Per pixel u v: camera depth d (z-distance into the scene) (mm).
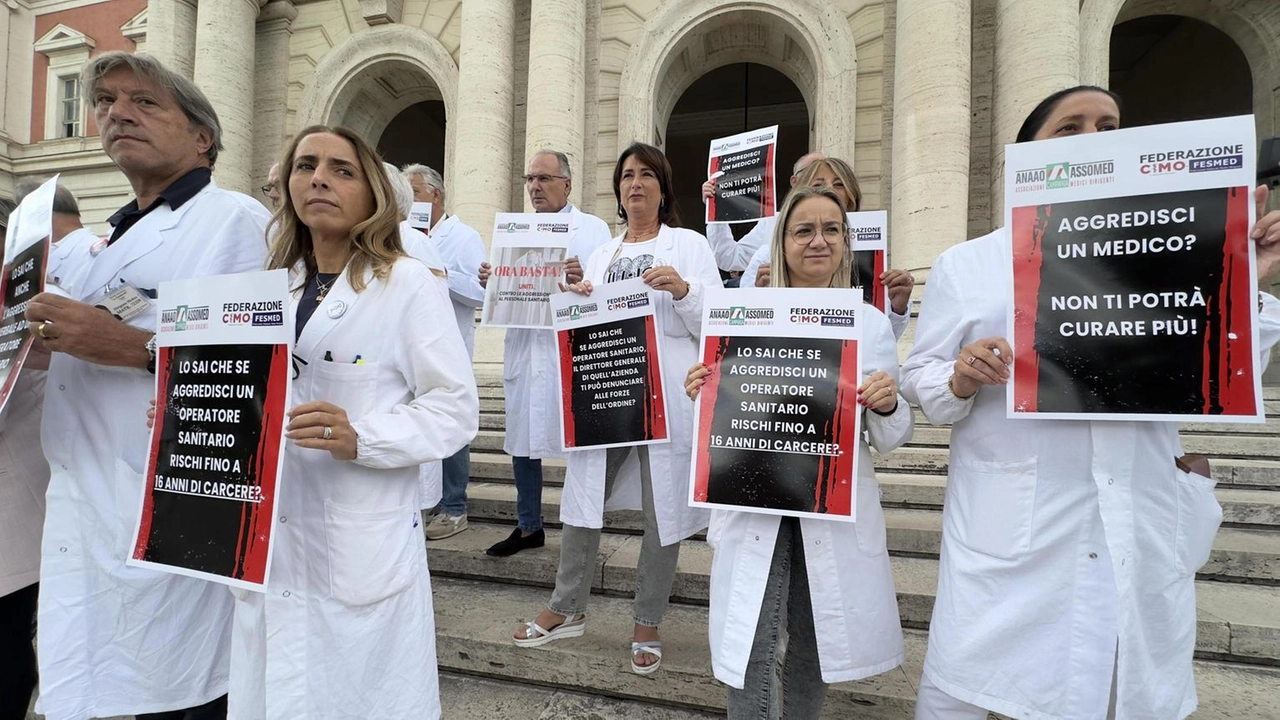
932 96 6789
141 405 1709
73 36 14656
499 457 4785
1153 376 1398
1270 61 8008
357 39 10305
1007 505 1543
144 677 1643
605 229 3537
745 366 1803
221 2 9961
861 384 1704
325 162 1527
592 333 2484
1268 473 3611
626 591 3045
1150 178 1424
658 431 2338
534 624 2549
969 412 1658
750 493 1722
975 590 1567
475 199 8312
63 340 1507
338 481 1452
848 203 2709
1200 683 2246
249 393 1424
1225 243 1361
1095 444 1456
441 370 1492
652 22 8625
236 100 10102
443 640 2615
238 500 1419
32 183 2379
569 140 8047
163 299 1539
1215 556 2877
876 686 2234
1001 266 1672
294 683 1409
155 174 1823
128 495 1666
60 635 1644
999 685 1506
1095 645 1425
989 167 7758
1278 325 1492
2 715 2010
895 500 3715
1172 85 11719
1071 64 6738
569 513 2523
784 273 1902
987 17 7840
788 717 1763
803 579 1746
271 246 1710
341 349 1492
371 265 1538
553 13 8039
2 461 1935
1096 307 1453
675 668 2320
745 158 3850
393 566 1464
